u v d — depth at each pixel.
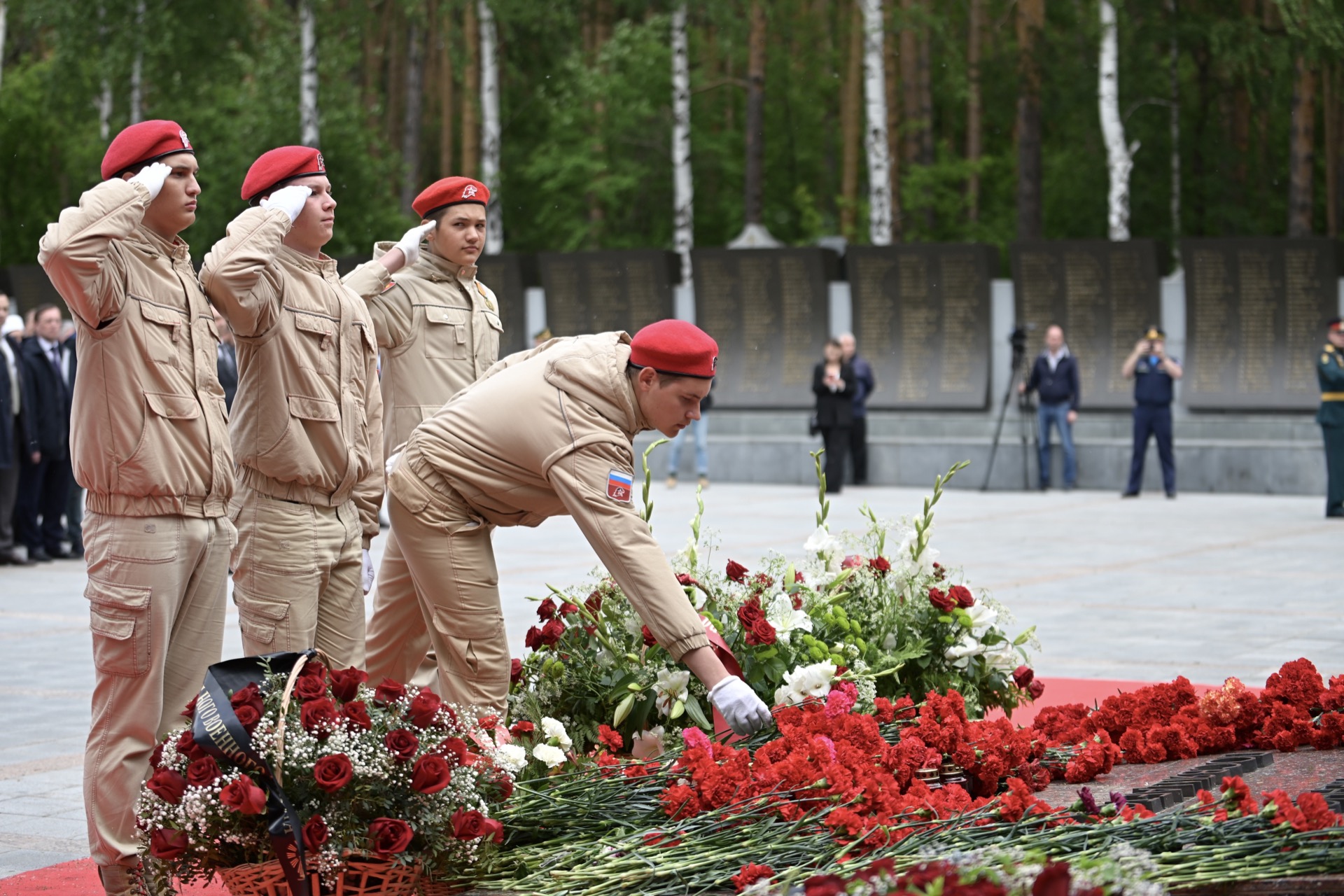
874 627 5.54
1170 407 18.31
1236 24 25.25
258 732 3.33
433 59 37.00
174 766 3.42
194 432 4.27
